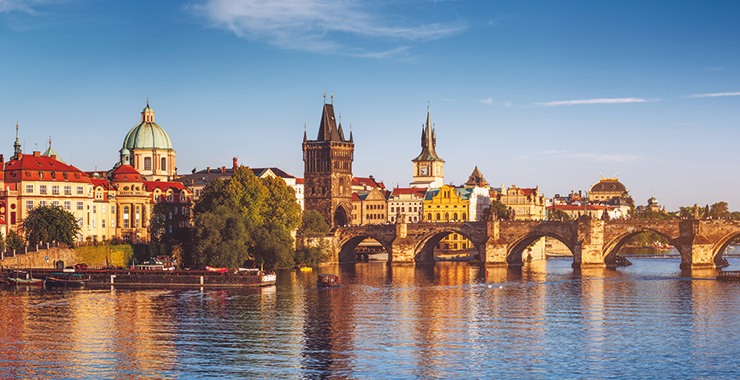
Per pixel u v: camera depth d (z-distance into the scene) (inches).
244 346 6560.0
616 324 7421.3
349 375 5812.0
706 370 5944.9
